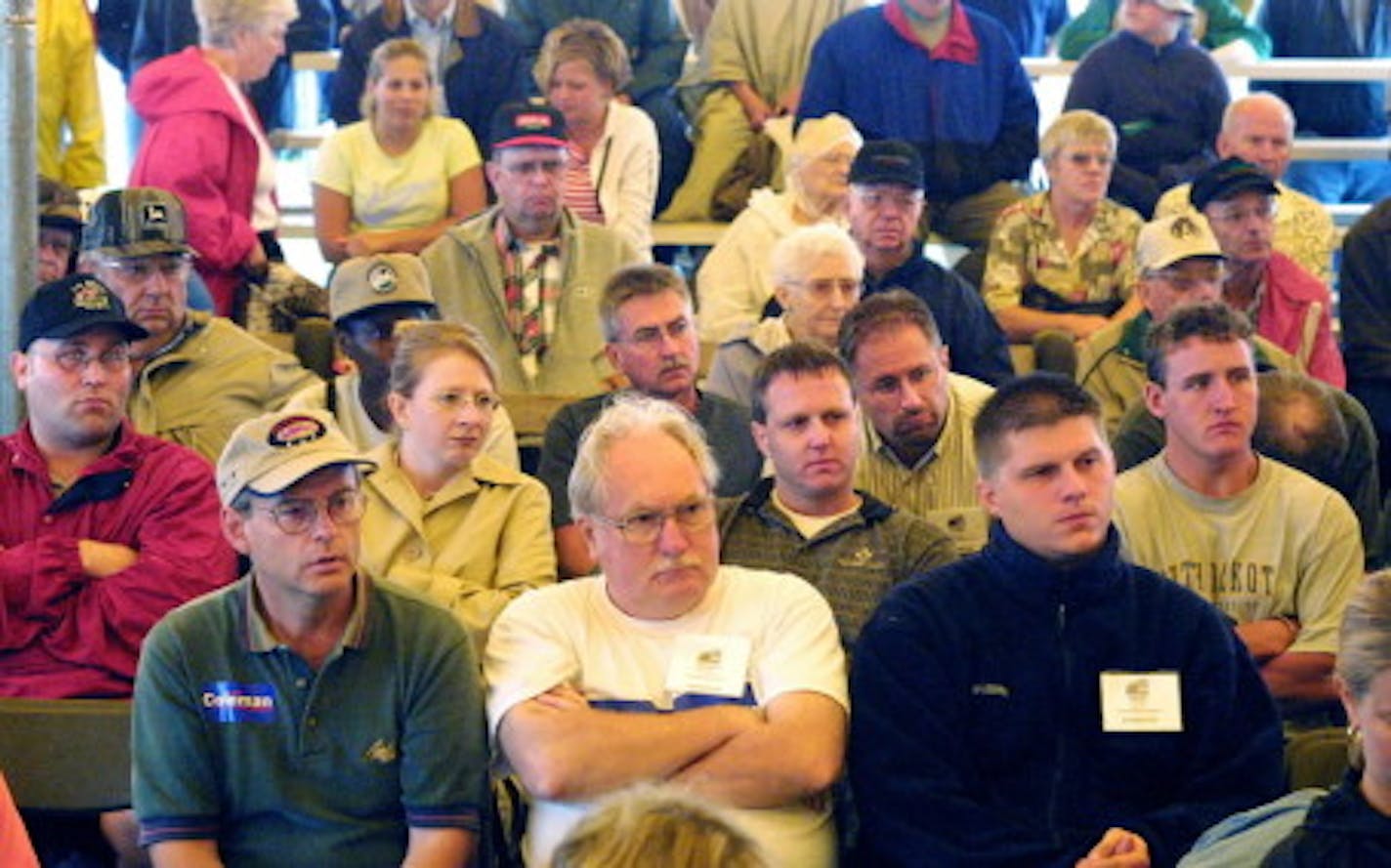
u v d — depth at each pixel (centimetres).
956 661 771
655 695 778
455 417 926
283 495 743
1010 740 766
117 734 779
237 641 761
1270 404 985
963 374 1223
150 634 768
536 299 1230
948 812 752
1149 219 1547
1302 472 977
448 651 766
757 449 1055
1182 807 756
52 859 819
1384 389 1367
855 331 992
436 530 934
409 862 753
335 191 1438
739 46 1609
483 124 1556
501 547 939
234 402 1088
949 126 1530
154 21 1647
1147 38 1582
